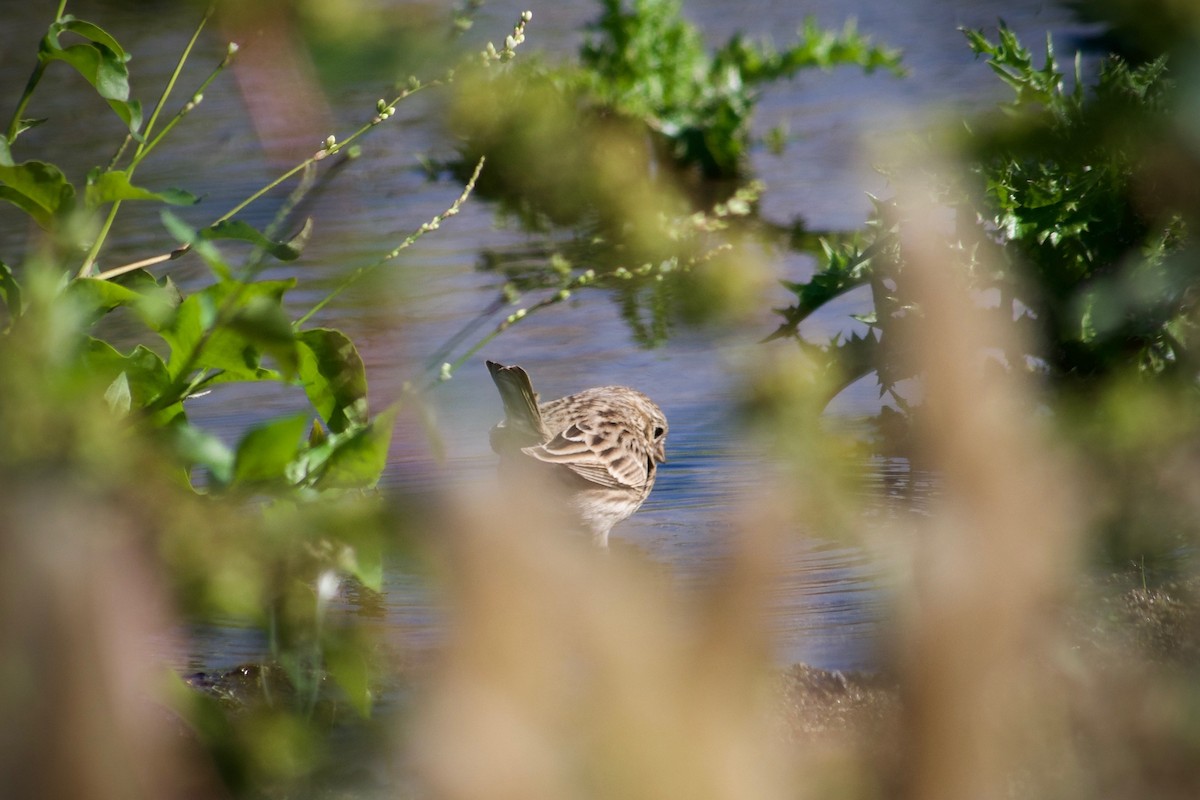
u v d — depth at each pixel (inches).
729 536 82.4
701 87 1120.8
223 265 208.2
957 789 80.5
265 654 301.9
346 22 226.2
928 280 86.8
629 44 1133.1
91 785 73.7
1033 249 362.3
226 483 179.9
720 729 77.5
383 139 1135.6
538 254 857.5
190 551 137.8
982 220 367.9
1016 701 123.2
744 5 1679.4
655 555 332.2
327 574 168.7
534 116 999.6
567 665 78.2
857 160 157.6
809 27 1147.3
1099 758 157.0
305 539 143.4
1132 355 338.3
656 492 534.9
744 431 159.0
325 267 660.1
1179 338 322.3
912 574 91.1
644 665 77.5
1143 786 154.5
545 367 657.6
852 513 108.1
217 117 1038.4
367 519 128.2
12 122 256.7
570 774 76.7
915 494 393.7
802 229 895.1
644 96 1089.4
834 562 373.1
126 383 220.2
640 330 703.1
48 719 73.4
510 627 77.4
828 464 144.9
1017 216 357.4
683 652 78.5
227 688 294.7
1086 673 178.5
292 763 180.4
